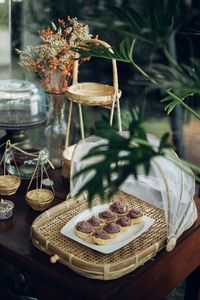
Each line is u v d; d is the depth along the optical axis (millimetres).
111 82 3002
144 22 1049
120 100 2941
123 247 1316
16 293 1369
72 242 1332
